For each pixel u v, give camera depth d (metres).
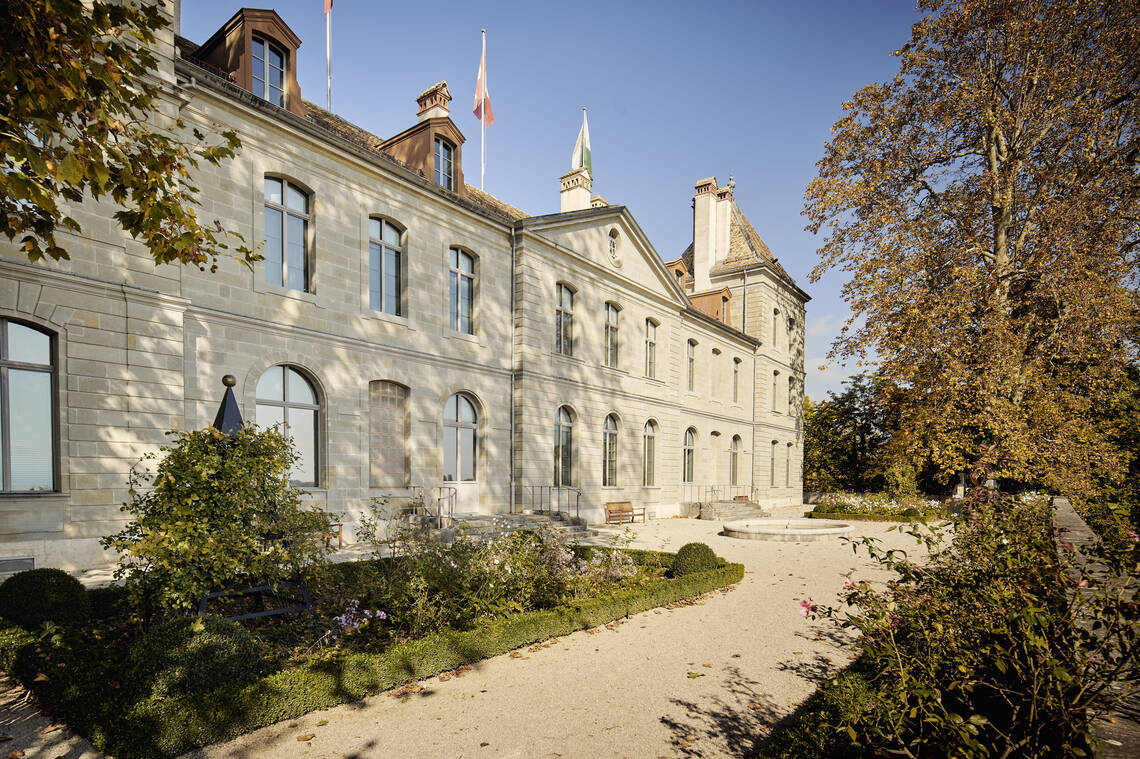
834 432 42.78
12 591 7.39
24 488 9.92
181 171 5.54
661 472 27.23
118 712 4.82
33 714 5.42
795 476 39.56
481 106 23.75
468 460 18.47
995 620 3.55
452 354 17.62
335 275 14.77
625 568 10.78
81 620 7.53
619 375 24.44
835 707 4.99
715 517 26.38
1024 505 5.18
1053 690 2.85
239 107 12.92
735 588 11.19
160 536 6.13
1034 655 3.05
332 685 5.69
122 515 10.66
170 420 11.35
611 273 23.80
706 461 30.80
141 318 11.02
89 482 10.31
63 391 10.12
